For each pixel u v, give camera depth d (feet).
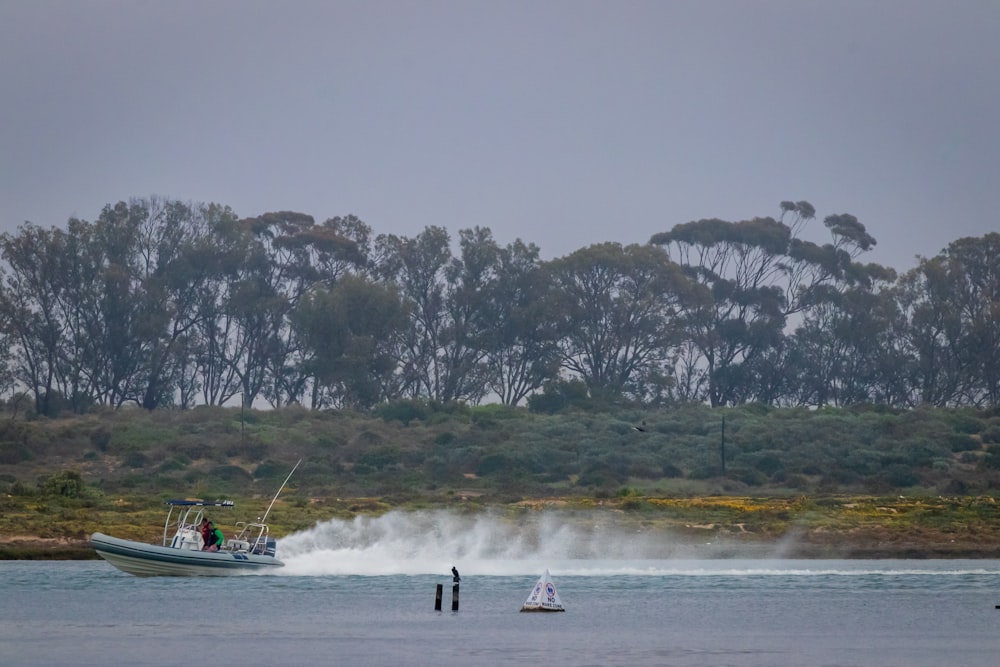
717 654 597.52
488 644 614.34
